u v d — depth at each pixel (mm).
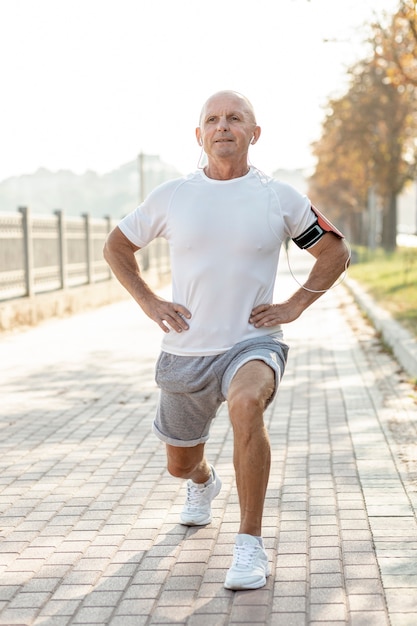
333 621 3947
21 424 8609
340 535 5051
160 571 4629
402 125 38312
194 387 4574
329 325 17844
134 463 6973
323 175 59062
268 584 4379
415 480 6137
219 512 5605
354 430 7836
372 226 49250
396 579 4371
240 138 4469
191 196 4531
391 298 21094
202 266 4484
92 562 4793
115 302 26344
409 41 20406
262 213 4480
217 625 3965
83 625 4020
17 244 18688
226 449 7336
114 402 9750
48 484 6406
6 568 4738
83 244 24219
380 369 11656
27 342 15656
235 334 4531
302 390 10148
